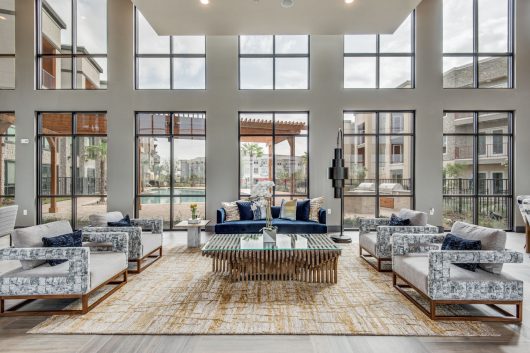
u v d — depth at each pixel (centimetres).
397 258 323
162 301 293
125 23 640
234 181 645
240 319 256
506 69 650
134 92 642
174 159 666
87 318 257
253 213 572
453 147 652
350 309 276
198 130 663
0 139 664
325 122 641
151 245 423
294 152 663
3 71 653
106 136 658
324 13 455
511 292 249
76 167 662
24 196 642
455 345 219
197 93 642
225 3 427
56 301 290
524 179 633
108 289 321
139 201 665
